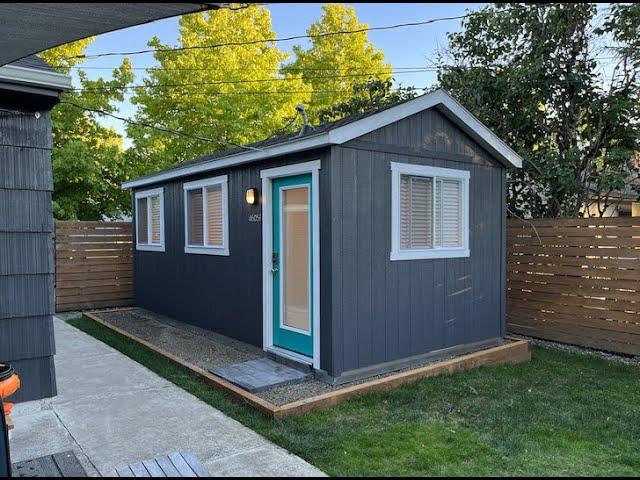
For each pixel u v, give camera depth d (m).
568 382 4.86
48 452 3.17
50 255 4.11
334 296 4.54
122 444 3.29
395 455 3.16
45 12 2.32
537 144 7.94
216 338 6.51
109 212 12.92
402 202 5.16
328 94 16.92
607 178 6.89
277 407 3.78
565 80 7.18
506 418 3.84
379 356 4.90
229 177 6.25
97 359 5.43
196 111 13.42
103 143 13.20
